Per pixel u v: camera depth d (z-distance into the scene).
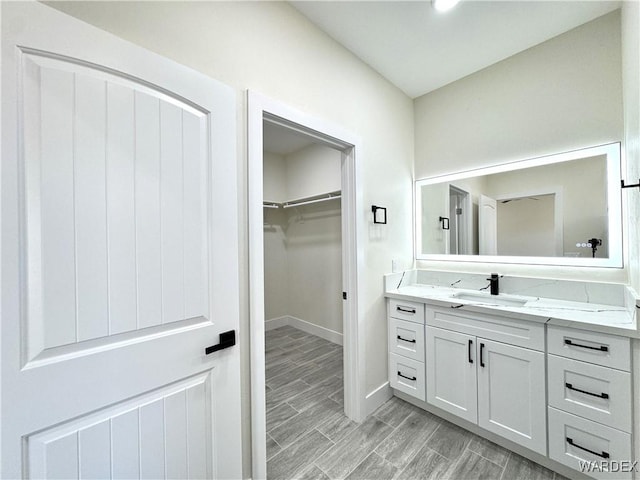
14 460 0.68
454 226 2.27
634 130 1.22
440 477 1.42
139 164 0.90
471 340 1.68
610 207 1.60
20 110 0.69
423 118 2.47
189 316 1.02
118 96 0.86
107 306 0.83
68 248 0.77
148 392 0.92
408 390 2.01
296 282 3.91
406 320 2.01
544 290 1.81
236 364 1.17
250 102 1.27
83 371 0.79
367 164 2.00
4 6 0.68
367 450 1.61
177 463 0.99
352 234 1.88
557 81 1.78
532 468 1.46
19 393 0.69
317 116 1.62
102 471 0.83
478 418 1.66
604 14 1.61
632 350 1.18
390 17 1.59
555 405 1.39
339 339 3.34
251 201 1.26
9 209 0.68
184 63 1.08
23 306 0.70
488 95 2.08
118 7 0.93
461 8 1.53
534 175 1.90
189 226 1.02
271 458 1.56
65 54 0.76
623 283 1.56
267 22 1.38
